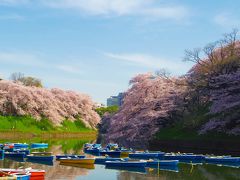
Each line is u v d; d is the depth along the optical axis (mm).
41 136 97312
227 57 61219
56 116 111750
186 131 64062
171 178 32219
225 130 54938
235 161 42938
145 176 33125
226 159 43344
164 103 67625
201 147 57594
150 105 69562
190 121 62562
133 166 38062
